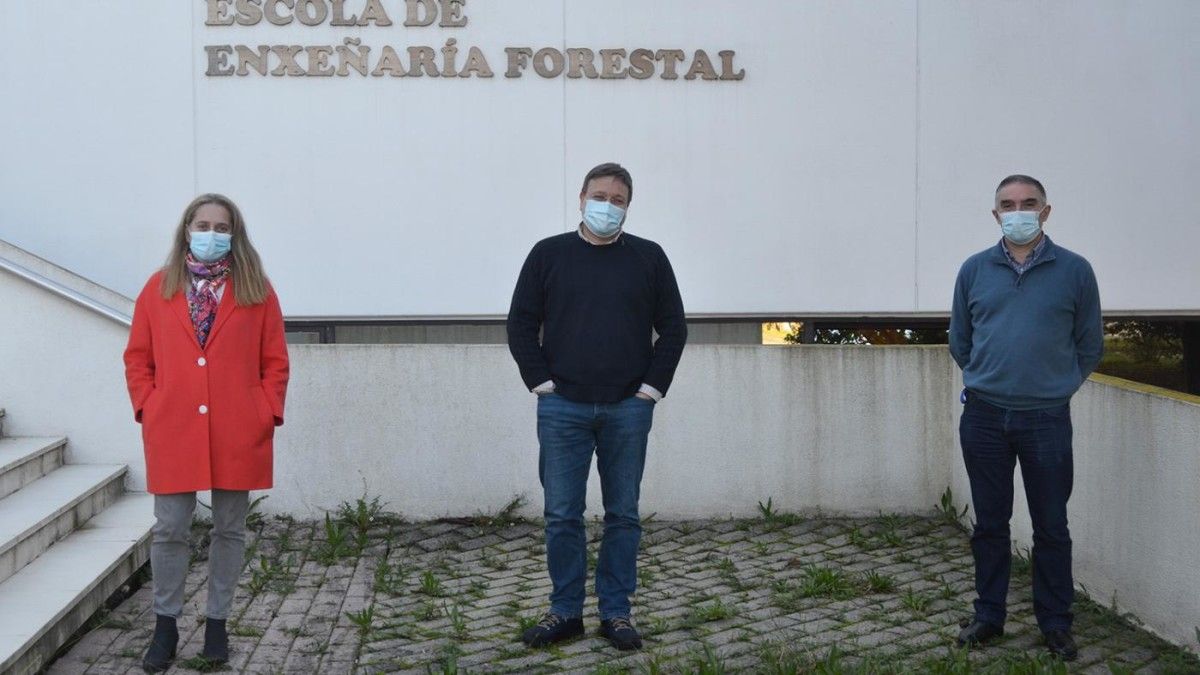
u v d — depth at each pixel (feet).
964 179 25.38
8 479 20.77
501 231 24.97
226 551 17.13
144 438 16.94
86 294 23.70
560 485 17.71
